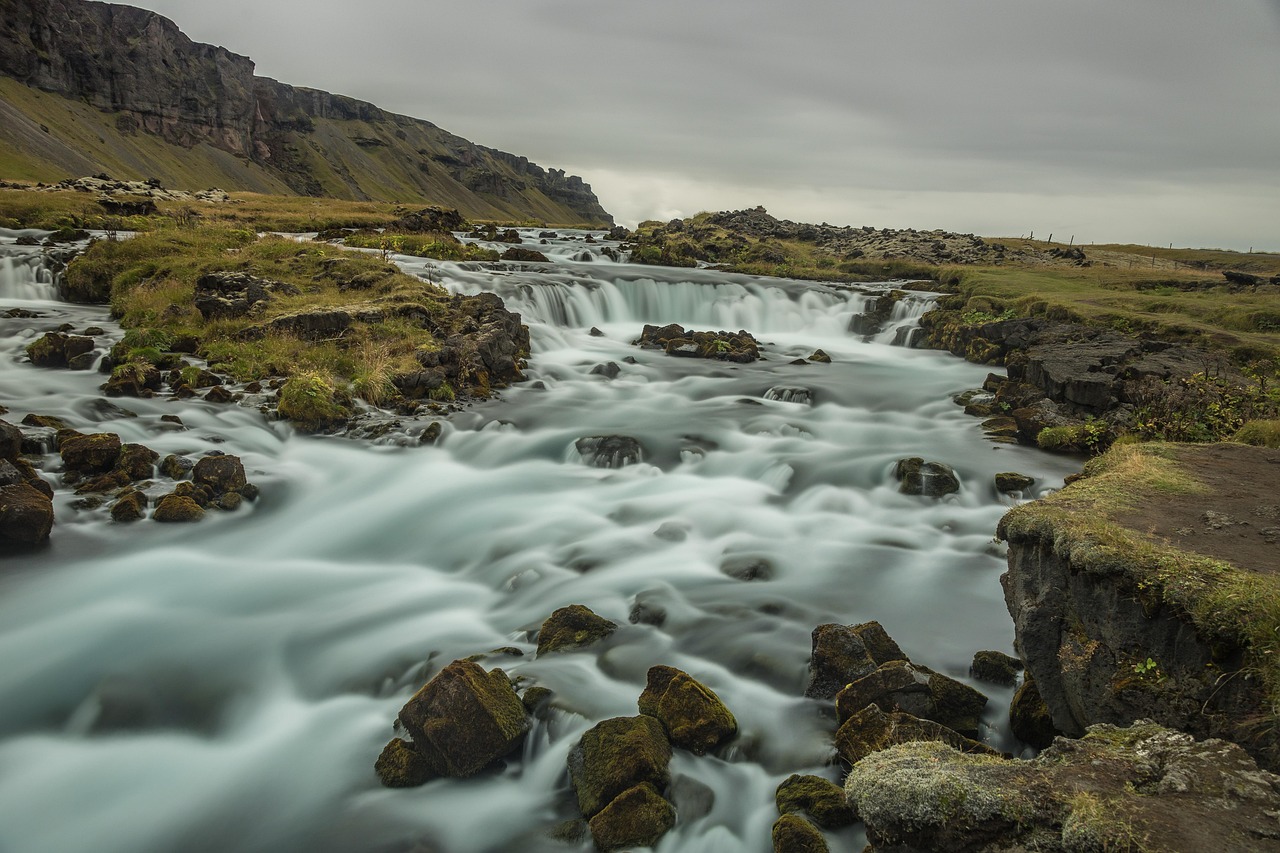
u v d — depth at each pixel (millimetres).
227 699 9336
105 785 8070
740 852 7004
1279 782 4457
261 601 11562
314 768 8297
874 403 23422
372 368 20578
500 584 12266
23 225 45188
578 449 17781
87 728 8852
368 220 59969
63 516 13117
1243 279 39719
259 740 8758
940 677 8508
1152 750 4953
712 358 29188
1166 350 23844
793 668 9398
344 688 9586
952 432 20594
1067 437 18578
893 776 4938
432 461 17250
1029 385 22281
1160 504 8180
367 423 18500
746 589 11688
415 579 12484
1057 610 7352
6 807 7738
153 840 7438
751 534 13867
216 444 16547
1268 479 9055
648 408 21859
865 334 36562
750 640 10109
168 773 8258
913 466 15938
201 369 20312
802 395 23734
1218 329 27062
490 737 8016
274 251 31266
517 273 37812
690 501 15328
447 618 11188
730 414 21484
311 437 17844
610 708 8633
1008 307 34625
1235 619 5754
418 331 23266
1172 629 6145
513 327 26078
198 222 48875
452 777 7953
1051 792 4629
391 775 8008
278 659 10117
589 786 7430
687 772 7766
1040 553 7676
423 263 37375
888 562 12719
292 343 21672
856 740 7574
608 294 36438
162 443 16094
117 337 23297
